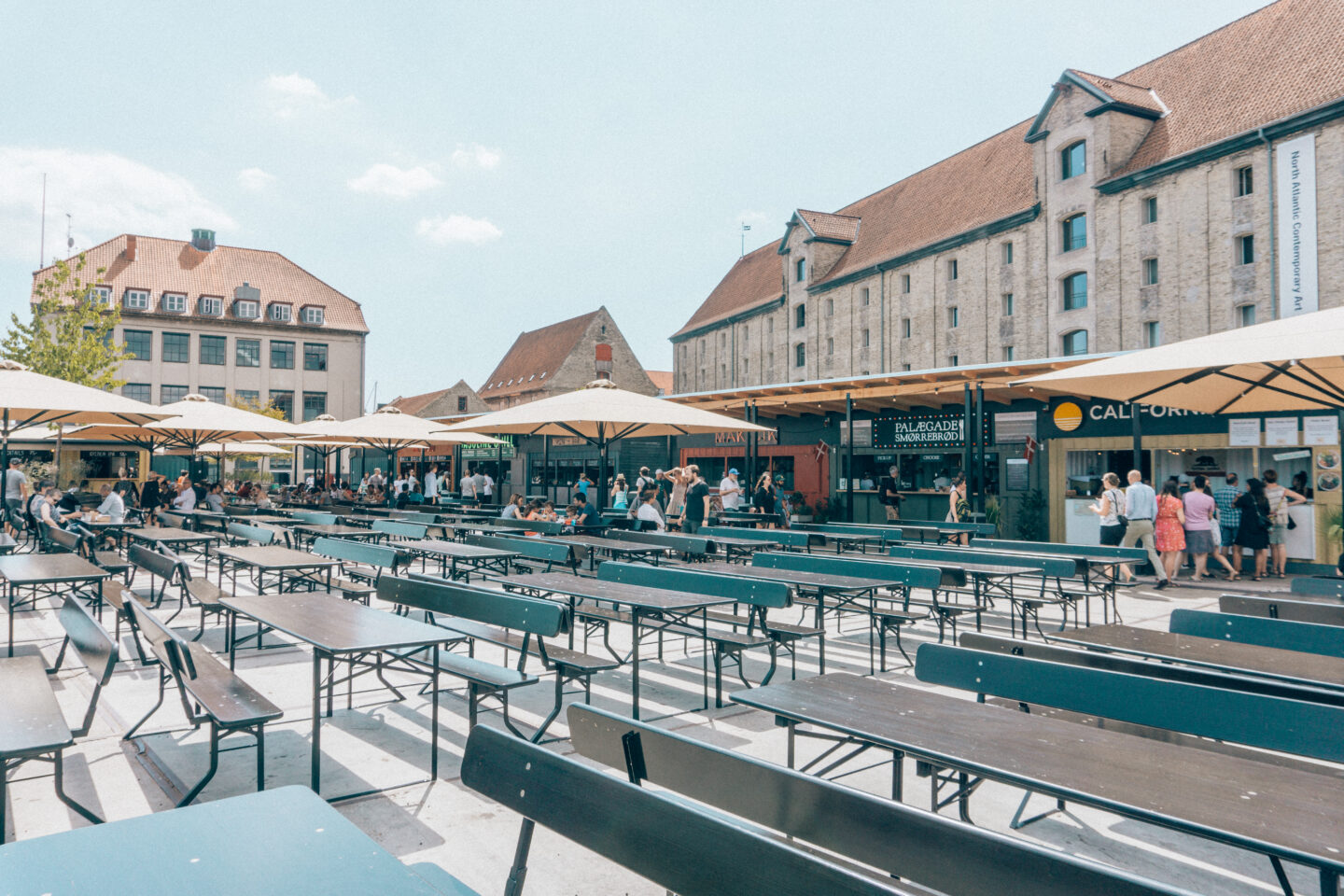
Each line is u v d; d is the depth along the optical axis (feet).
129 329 181.47
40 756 11.03
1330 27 86.58
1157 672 11.53
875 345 140.26
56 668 21.61
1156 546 43.47
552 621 15.51
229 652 23.80
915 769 15.55
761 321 173.68
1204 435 50.90
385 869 5.54
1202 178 90.22
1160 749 9.08
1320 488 46.34
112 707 18.29
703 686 21.03
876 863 6.41
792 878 5.56
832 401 68.18
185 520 42.86
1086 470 57.47
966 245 121.90
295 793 6.76
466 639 18.43
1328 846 6.59
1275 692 10.64
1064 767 8.46
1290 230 81.66
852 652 25.34
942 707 10.67
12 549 34.22
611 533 39.37
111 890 5.12
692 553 35.35
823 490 77.41
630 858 6.75
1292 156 81.61
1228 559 50.29
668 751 8.30
